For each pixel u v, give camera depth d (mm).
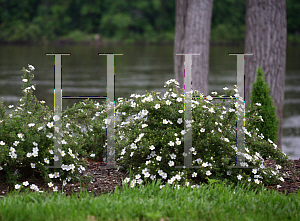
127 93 24016
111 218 3982
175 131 5812
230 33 67875
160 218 3979
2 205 4297
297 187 5895
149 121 5941
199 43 11484
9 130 5430
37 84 26484
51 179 5758
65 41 68375
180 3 12109
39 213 4078
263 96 7770
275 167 6266
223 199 4730
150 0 69188
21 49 57719
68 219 3930
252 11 9914
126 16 68312
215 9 68125
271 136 7773
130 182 5461
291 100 23141
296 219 4309
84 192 5219
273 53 9766
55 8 69125
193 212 4172
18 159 5273
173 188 5352
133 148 5773
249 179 5758
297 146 13906
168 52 56812
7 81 27609
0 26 68938
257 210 4504
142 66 40250
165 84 6223
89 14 69625
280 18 9820
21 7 69375
